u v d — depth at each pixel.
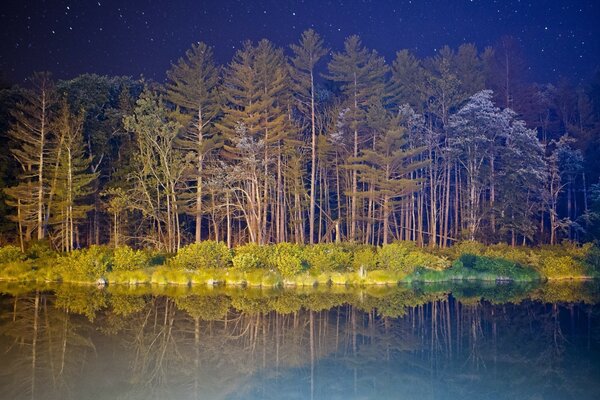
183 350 13.40
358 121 39.00
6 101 39.78
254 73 38.16
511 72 46.19
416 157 44.88
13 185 38.75
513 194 38.22
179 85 37.53
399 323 17.22
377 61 40.31
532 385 10.74
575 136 44.78
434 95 42.25
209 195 39.72
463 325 17.00
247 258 28.20
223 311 19.34
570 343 14.58
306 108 42.28
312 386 10.56
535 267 32.03
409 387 10.54
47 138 37.94
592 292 25.98
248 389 10.33
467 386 10.66
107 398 9.72
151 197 38.69
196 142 36.69
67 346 13.70
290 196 43.97
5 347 13.57
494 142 40.88
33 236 39.00
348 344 14.26
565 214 47.75
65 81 42.78
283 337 15.02
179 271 27.69
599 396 10.12
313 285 27.39
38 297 22.58
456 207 43.25
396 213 49.88
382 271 29.08
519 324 17.25
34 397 9.75
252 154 35.62
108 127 41.09
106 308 19.81
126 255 28.30
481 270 31.53
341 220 43.47
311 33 39.78
